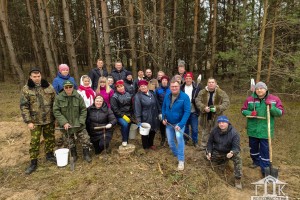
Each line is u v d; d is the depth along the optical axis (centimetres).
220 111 477
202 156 494
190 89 530
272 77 770
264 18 648
